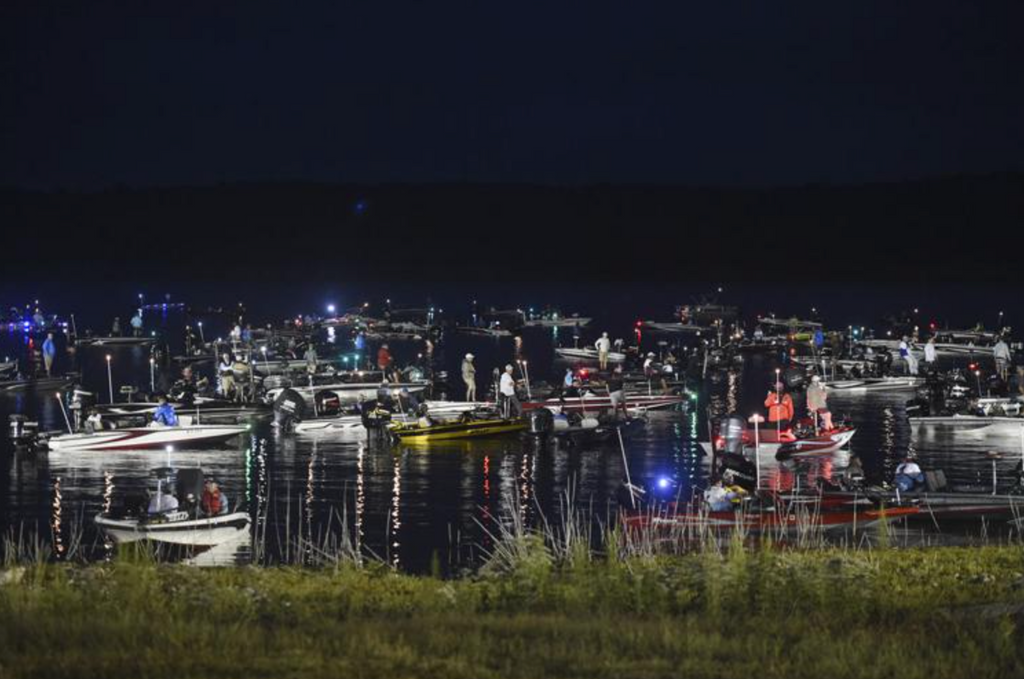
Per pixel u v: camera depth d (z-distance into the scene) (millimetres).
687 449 58906
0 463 55062
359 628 19922
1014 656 18203
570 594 23641
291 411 65250
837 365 99625
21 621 19656
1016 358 116000
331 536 39750
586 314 186000
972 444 60875
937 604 22938
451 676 16875
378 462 55156
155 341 130000
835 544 34344
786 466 54781
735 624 20734
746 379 94375
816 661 17953
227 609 21844
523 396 72562
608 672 17266
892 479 46438
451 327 152125
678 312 165000
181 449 59219
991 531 37719
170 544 37031
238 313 161500
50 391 87938
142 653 17875
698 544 34031
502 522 42062
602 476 51406
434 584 25266
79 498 46875
